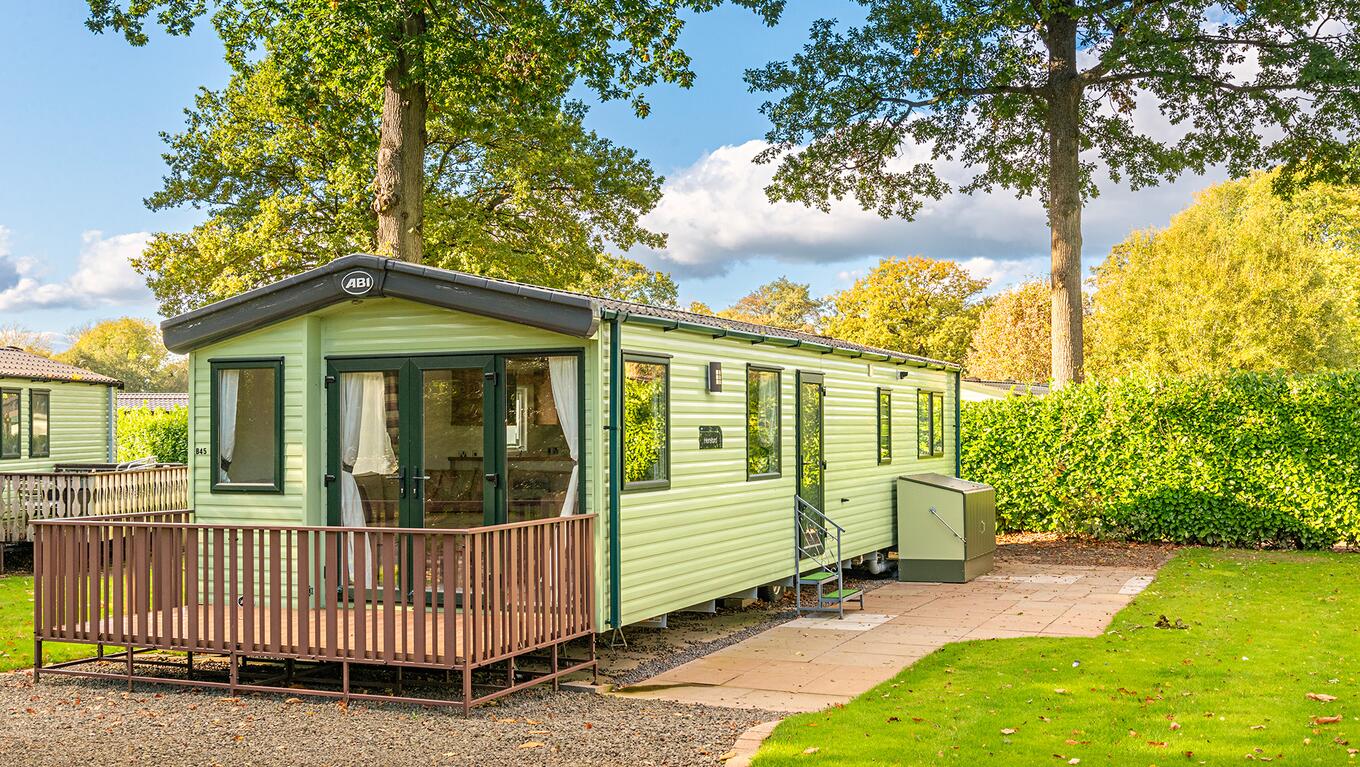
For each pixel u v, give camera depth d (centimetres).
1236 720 689
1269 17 2147
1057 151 2303
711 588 1078
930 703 756
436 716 755
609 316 898
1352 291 4100
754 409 1185
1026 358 4656
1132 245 4016
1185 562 1587
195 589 845
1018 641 1002
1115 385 1856
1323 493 1706
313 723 739
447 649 760
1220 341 3597
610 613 907
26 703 808
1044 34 2336
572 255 2664
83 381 2253
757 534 1181
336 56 1873
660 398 995
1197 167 2452
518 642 802
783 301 8231
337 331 1004
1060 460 1888
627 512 929
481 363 947
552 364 922
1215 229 3791
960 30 2178
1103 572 1521
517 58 1958
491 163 2531
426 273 923
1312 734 655
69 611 888
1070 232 2286
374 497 989
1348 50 2136
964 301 5259
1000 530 1989
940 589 1397
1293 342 3556
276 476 1010
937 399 1827
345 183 2273
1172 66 2062
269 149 2458
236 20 2203
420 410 970
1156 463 1819
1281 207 4250
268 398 1019
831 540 1373
